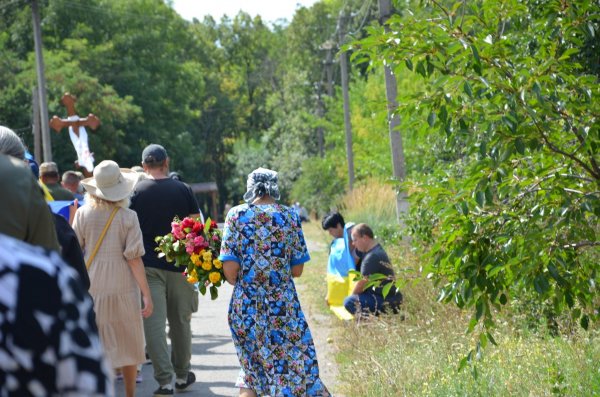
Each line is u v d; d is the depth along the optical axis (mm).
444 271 5996
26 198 2994
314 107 75688
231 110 102188
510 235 5570
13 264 1915
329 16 83688
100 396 1921
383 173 29297
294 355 6703
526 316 8812
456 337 8586
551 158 5754
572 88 5629
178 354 8781
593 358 7148
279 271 6754
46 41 64062
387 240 15570
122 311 7527
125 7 68000
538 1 5969
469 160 9344
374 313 10367
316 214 51719
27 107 52562
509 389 6734
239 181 91250
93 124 22594
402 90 24234
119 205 7617
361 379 7934
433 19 5754
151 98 66312
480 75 5336
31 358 1886
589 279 5824
